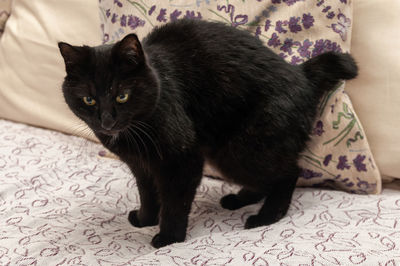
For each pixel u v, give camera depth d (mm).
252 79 1228
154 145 1157
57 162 1601
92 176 1537
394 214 1208
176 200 1207
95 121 1119
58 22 1806
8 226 1238
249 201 1418
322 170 1420
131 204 1423
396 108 1383
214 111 1234
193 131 1203
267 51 1277
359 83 1426
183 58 1229
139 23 1484
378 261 972
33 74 1851
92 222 1287
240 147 1252
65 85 1152
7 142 1710
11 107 1915
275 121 1217
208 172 1584
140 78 1104
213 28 1283
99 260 1090
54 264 1080
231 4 1402
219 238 1153
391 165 1415
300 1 1358
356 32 1424
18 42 1868
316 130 1373
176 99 1177
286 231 1166
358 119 1396
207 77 1222
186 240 1221
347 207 1279
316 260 986
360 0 1418
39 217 1285
